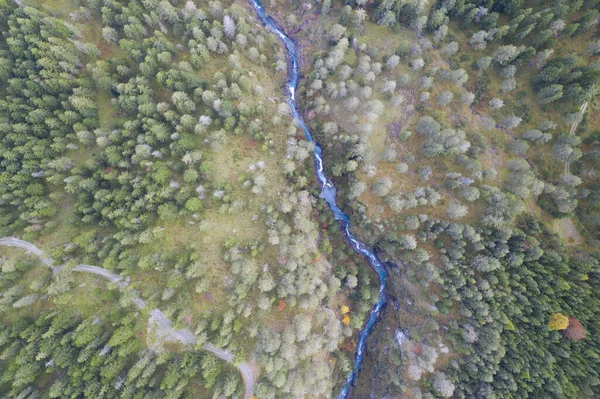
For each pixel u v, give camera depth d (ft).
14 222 235.40
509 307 240.53
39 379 213.66
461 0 275.39
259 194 270.46
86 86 256.93
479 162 260.42
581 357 226.17
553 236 250.78
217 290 246.88
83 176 247.09
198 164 259.60
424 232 269.23
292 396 238.07
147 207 239.30
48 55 248.32
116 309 232.32
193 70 273.95
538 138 262.47
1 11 248.32
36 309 229.04
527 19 265.95
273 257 262.06
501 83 277.03
